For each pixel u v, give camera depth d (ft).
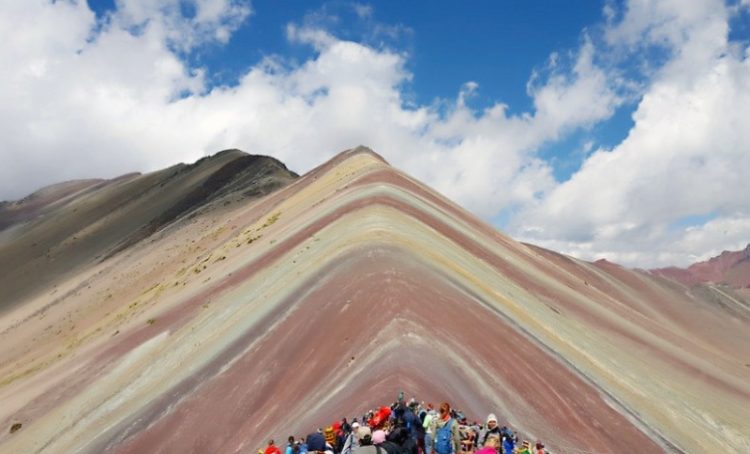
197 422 110.01
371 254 143.54
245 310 155.43
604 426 100.63
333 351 107.96
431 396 84.38
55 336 379.96
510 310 146.30
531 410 94.07
